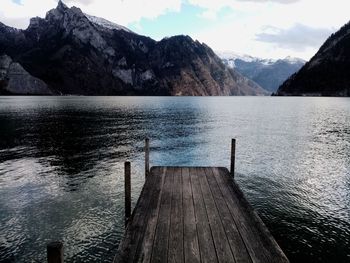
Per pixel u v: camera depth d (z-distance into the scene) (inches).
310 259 476.7
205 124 2234.3
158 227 335.0
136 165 1049.5
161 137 1630.2
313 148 1327.5
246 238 308.8
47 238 537.0
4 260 472.7
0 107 3858.3
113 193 763.4
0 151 1251.8
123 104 5403.5
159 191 461.1
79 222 597.6
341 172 953.5
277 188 804.0
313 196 745.0
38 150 1275.8
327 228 577.0
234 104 5826.8
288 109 3996.1
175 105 5290.4
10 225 584.4
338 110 3673.7
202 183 503.5
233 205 402.9
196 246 292.5
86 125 2116.1
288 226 583.8
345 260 474.3
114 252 493.4
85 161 1096.2
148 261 266.2
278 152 1251.8
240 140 1537.9
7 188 798.5
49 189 791.7
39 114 2930.6
